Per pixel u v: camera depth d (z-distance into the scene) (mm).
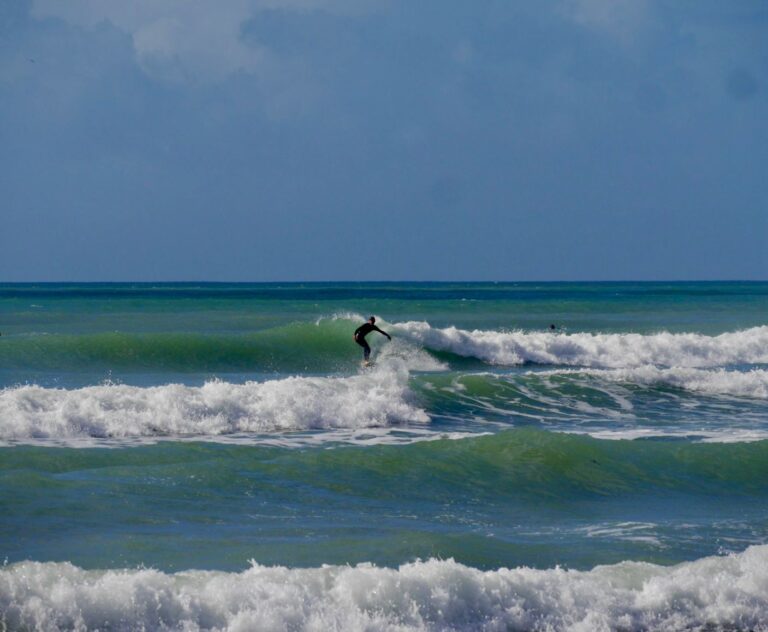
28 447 52781
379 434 64438
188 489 45469
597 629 29625
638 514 46375
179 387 66812
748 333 136375
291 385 70500
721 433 68062
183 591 28703
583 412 77562
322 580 29953
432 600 29500
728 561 34125
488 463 53906
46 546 35438
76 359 104500
